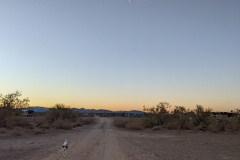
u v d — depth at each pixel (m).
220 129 41.88
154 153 18.72
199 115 47.00
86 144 23.84
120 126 57.09
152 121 53.44
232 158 16.88
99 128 51.75
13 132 32.78
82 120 73.19
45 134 35.66
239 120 43.94
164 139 30.50
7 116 40.41
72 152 18.55
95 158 16.09
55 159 15.48
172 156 17.42
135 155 17.64
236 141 27.89
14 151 18.94
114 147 21.86
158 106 54.12
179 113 49.78
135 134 37.94
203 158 16.77
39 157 16.20
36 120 63.75
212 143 26.03
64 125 47.28
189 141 28.11
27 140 27.20
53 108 63.03
